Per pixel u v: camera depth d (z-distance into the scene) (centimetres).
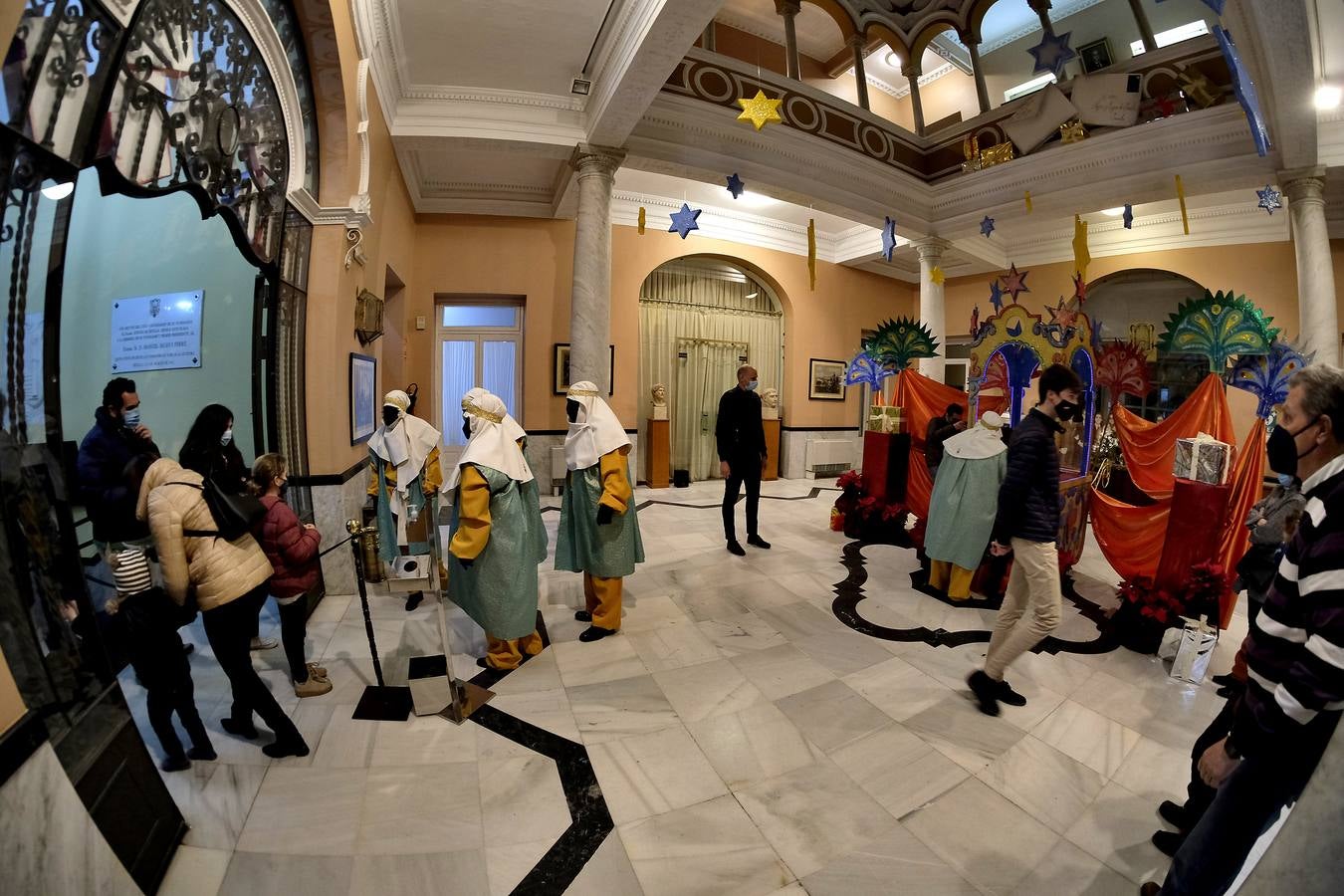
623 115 460
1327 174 498
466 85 494
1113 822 187
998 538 239
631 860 169
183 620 199
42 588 127
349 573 376
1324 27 359
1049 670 291
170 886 157
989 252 865
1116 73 538
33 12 135
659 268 855
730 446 488
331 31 329
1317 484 99
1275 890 65
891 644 321
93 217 377
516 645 287
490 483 266
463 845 174
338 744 222
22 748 112
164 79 213
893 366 572
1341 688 85
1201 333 366
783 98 571
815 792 200
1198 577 310
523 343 748
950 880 164
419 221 709
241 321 409
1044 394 238
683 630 333
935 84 773
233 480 207
